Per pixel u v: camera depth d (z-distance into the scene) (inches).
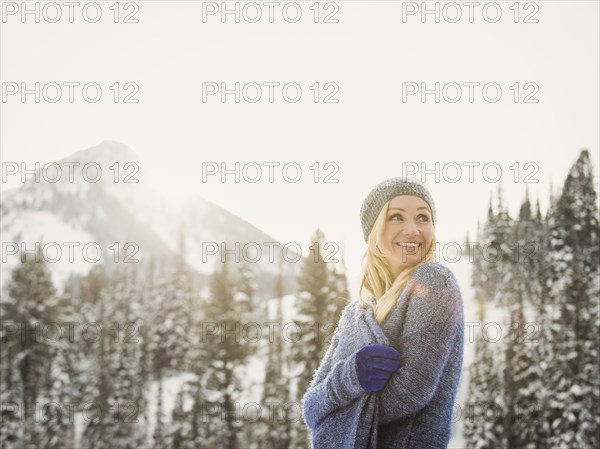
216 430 1529.3
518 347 1499.8
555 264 2063.2
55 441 1754.4
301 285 1227.9
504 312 2101.4
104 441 1818.4
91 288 2316.7
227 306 1679.4
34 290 1920.5
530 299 2096.5
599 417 1258.0
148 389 2009.1
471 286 2314.2
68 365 1879.9
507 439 1432.1
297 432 1344.7
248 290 1973.4
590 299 1438.2
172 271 2407.7
